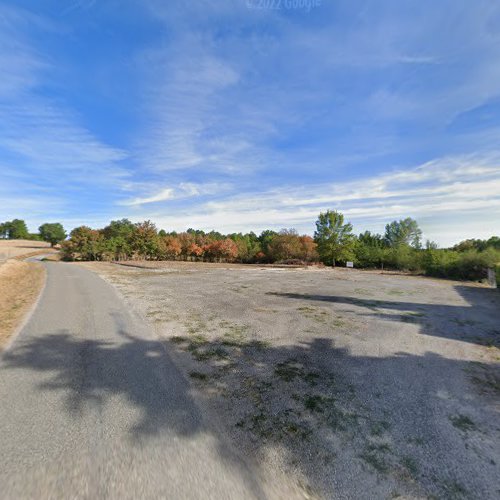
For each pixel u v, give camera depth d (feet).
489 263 65.26
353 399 11.25
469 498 6.86
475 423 9.87
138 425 9.20
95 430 8.88
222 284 44.39
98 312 23.91
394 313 26.78
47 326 19.62
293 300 32.01
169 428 9.09
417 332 20.74
